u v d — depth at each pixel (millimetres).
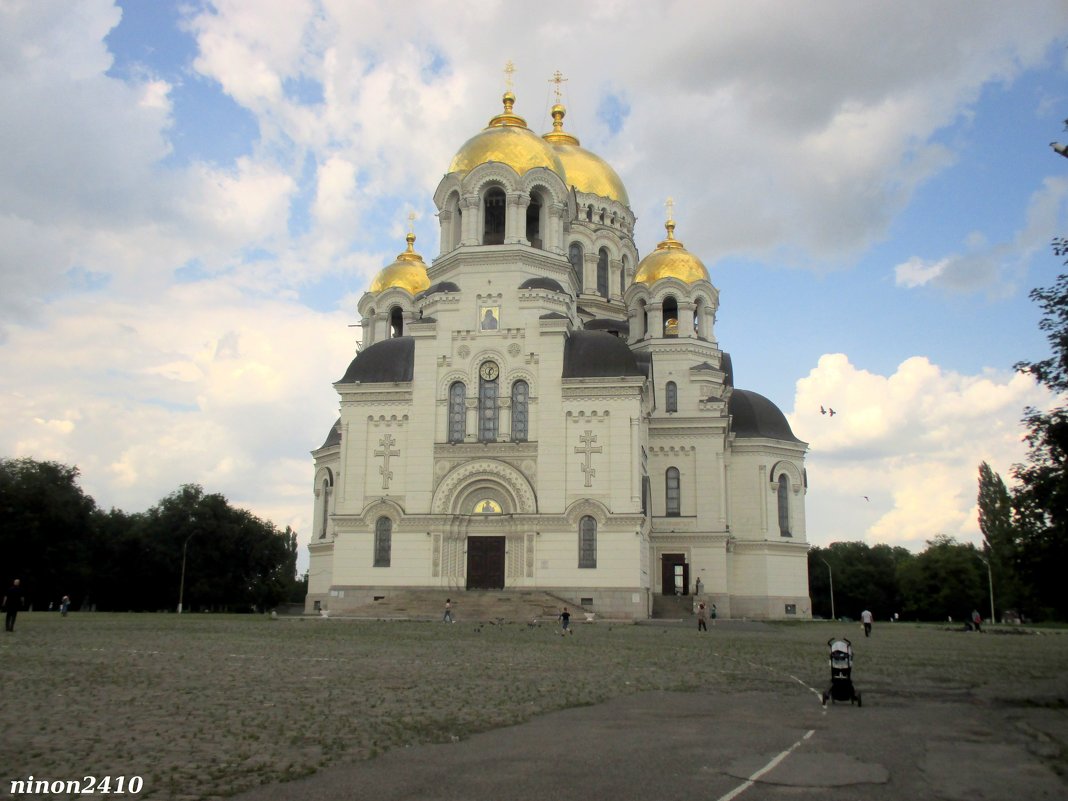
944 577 151375
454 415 82312
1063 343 27188
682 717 22812
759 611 94750
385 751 18031
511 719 22078
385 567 81062
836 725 21828
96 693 25047
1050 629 92938
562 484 78875
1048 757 18109
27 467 113875
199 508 126625
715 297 99188
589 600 76938
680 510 92125
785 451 99312
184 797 14477
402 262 111250
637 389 78938
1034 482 28125
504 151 85062
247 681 28453
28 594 108688
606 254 105500
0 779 15312
